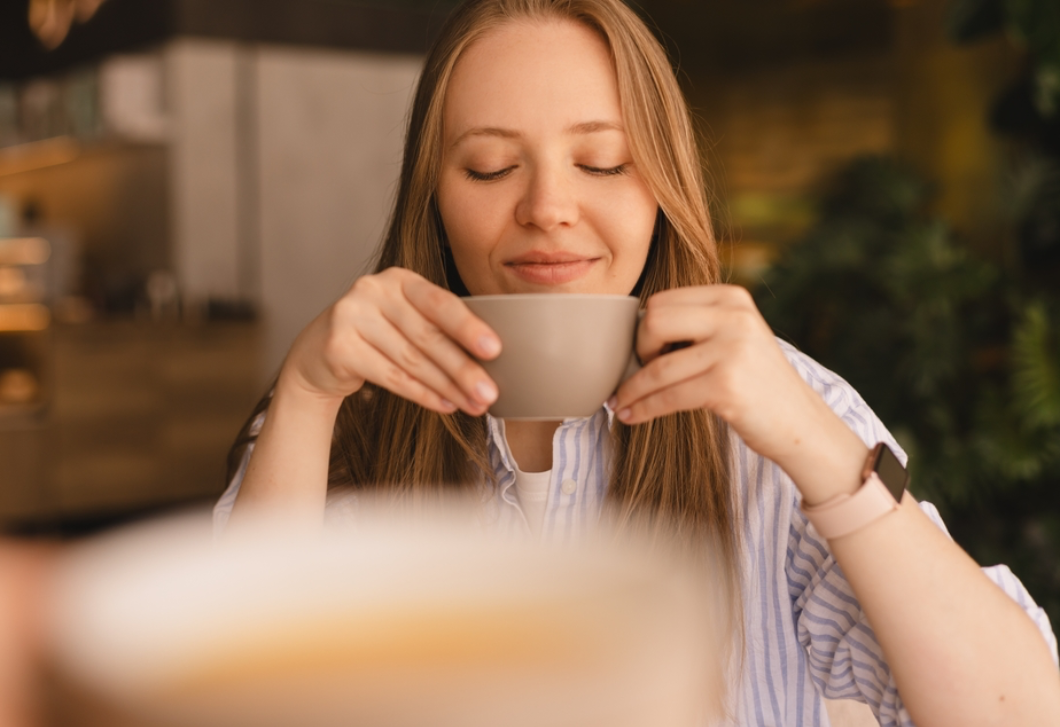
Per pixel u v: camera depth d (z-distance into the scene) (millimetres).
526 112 879
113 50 5363
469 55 912
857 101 5109
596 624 116
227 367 4848
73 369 4469
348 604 134
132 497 4609
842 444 675
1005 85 4387
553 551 155
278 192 5168
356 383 771
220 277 5059
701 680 134
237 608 128
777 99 5457
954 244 4000
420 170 967
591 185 901
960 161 4543
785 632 925
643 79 895
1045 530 3127
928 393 3494
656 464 938
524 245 906
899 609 665
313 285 5273
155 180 5074
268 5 5082
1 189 6547
